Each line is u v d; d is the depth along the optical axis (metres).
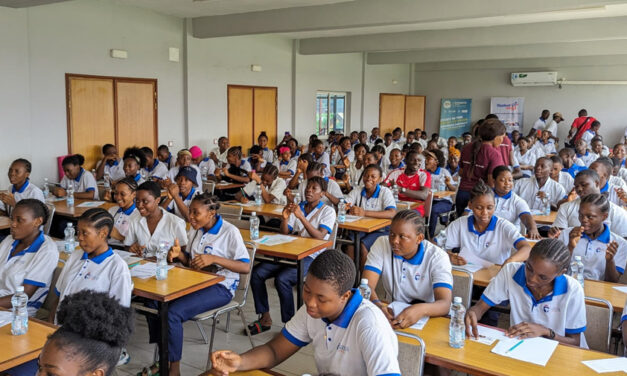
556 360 2.00
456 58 13.01
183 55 8.99
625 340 2.27
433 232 6.45
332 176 9.33
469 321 2.29
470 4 6.46
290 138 10.54
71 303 1.29
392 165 7.18
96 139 7.89
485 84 15.93
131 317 1.35
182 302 3.10
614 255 3.16
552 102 15.07
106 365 1.27
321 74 12.39
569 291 2.34
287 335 1.98
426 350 2.08
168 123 8.93
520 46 12.38
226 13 8.39
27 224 2.90
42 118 7.16
